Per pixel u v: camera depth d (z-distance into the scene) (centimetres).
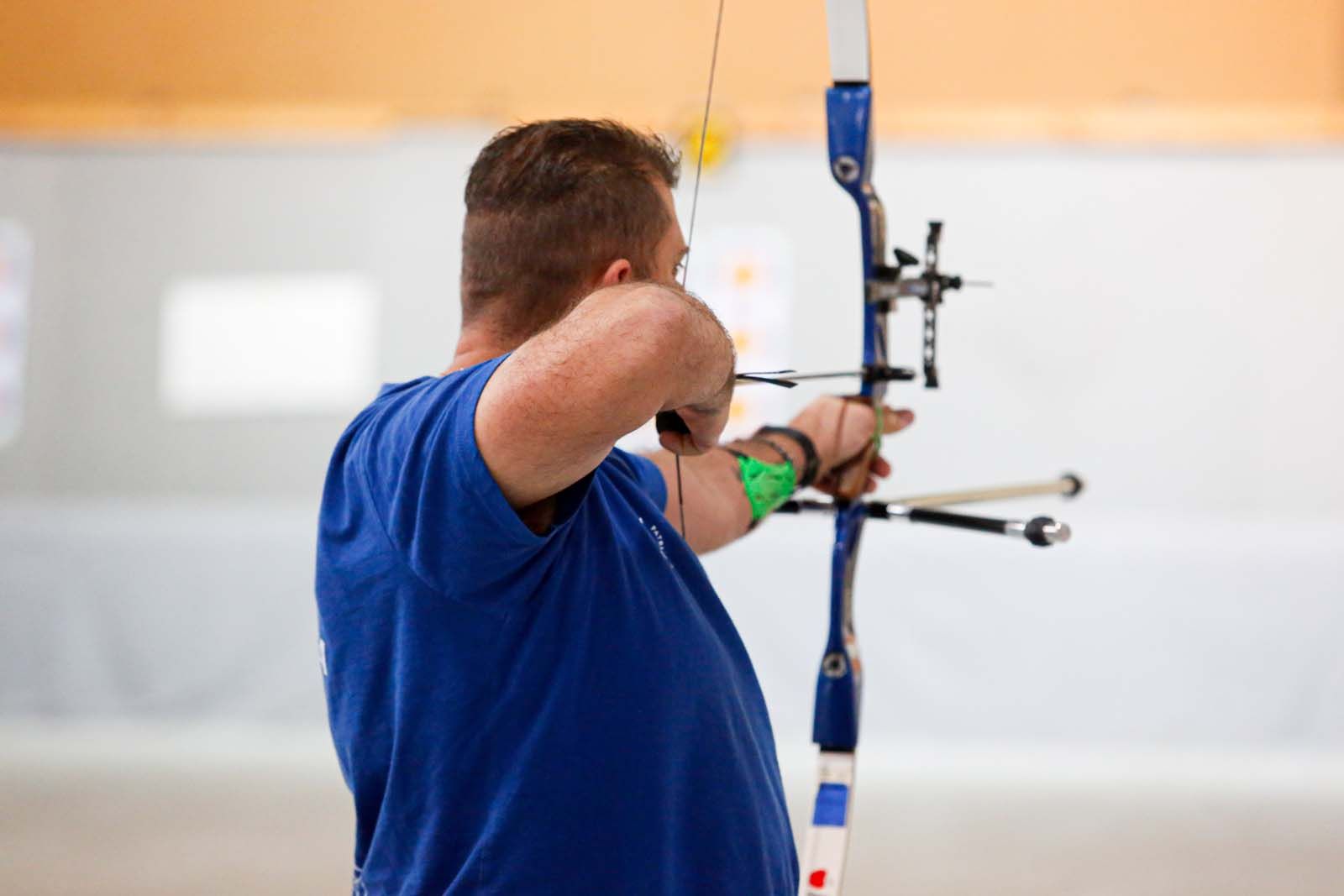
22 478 2133
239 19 2222
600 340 329
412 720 388
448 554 355
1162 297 2005
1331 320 1994
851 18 545
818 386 2052
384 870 404
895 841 1361
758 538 1825
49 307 2141
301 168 2130
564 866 384
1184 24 2155
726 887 409
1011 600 1816
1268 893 1198
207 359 2128
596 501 404
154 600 1894
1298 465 1994
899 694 1817
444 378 375
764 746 448
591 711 388
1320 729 1791
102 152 2138
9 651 1891
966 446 2008
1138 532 1859
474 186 430
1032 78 2166
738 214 2064
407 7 2231
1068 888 1202
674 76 2219
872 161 563
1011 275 2017
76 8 2203
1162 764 1752
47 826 1402
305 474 2120
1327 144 2000
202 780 1631
